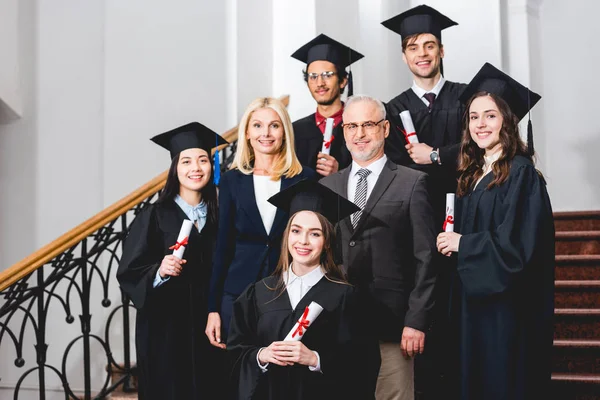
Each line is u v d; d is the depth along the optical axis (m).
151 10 6.28
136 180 6.17
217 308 3.92
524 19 6.89
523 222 3.50
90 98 6.38
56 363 6.08
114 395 4.88
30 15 6.47
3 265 6.37
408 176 3.85
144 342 4.02
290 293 3.48
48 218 6.35
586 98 7.05
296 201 3.69
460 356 3.59
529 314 3.54
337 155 4.79
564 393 4.28
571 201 7.05
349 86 4.96
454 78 6.65
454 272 3.74
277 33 6.44
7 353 6.18
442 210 4.28
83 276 4.70
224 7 6.22
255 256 3.91
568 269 5.32
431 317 3.62
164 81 6.23
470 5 6.64
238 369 3.43
